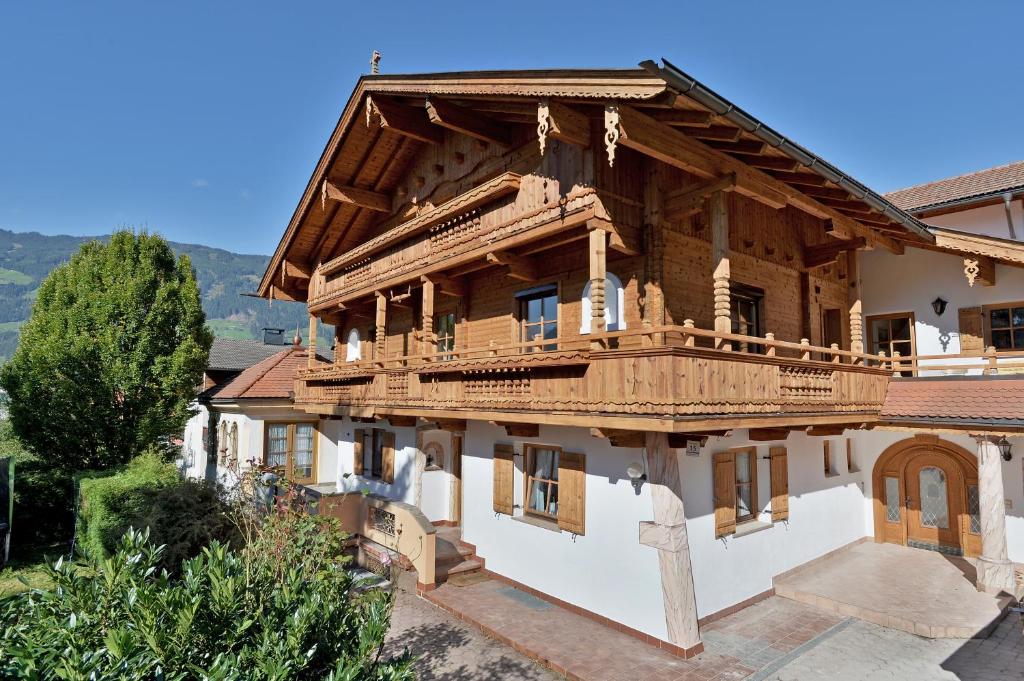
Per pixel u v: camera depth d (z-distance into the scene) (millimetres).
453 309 14523
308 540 8688
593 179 9055
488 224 11180
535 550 10570
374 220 16234
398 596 10508
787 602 10266
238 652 4133
